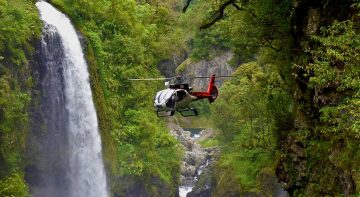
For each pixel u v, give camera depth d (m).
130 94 57.09
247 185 47.16
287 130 30.22
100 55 54.59
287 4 27.56
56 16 50.91
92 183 49.25
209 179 64.25
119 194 51.62
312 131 25.06
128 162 52.25
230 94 59.06
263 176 46.03
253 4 29.83
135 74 57.12
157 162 56.59
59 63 48.09
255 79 43.12
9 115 39.72
